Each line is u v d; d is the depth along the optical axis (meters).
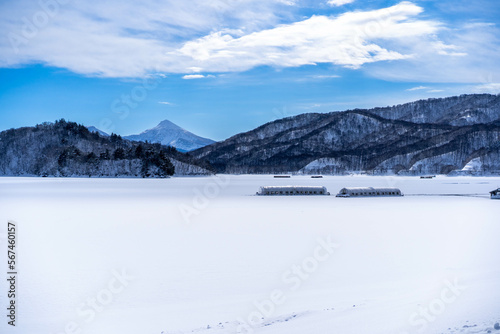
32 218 61.16
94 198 99.56
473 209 73.75
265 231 48.09
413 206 80.44
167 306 23.14
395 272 29.19
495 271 28.14
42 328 20.30
